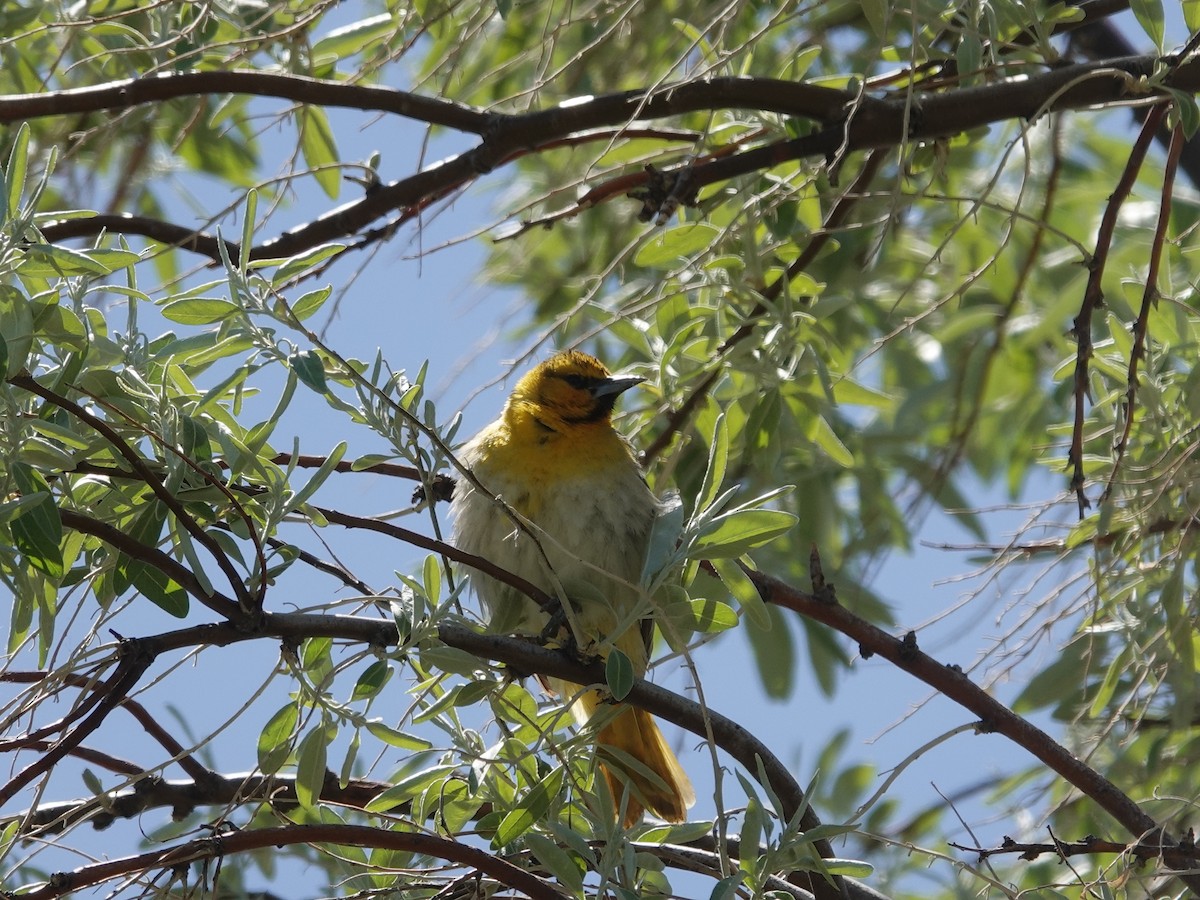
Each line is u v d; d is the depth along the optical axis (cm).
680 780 925
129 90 938
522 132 939
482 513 927
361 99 950
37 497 595
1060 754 782
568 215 993
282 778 813
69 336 637
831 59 1180
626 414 1044
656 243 941
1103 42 1202
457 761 726
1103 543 867
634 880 670
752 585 724
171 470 638
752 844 646
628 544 937
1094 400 932
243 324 664
